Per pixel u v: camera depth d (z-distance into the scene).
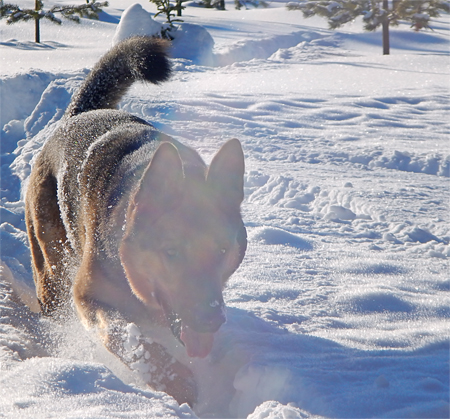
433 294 3.93
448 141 8.76
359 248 4.89
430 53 24.72
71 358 3.13
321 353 3.00
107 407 2.13
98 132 3.89
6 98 9.45
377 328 3.38
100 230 3.17
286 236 4.96
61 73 10.77
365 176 7.06
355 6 27.05
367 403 2.49
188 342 2.74
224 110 9.95
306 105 11.20
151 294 2.99
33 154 7.27
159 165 2.81
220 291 2.75
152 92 11.14
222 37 28.89
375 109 11.12
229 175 3.01
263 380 2.75
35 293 4.28
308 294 3.81
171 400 2.33
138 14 21.36
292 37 29.55
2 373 2.39
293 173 6.88
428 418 2.36
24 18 28.83
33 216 3.94
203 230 2.79
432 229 5.43
